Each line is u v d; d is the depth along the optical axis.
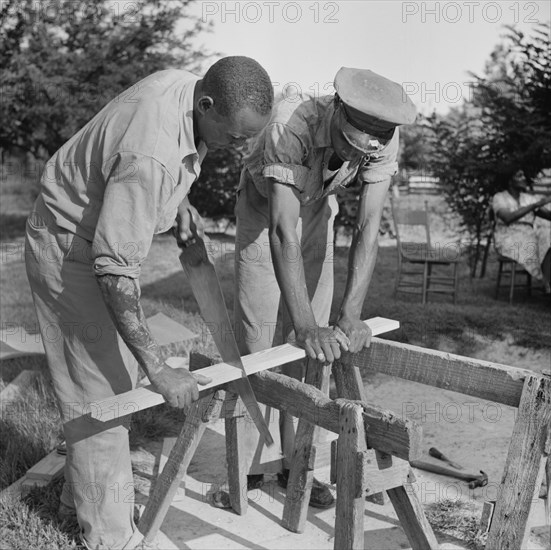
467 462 4.39
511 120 8.95
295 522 3.63
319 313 4.04
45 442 4.48
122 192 2.80
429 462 4.30
